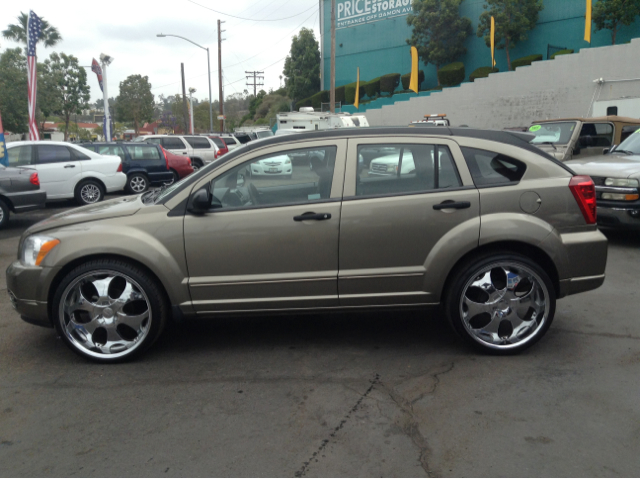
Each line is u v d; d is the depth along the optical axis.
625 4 25.25
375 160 3.97
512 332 3.99
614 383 3.56
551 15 29.55
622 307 5.10
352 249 3.90
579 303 5.24
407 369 3.83
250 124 59.59
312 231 3.88
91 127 93.50
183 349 4.27
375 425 3.09
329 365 3.92
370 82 36.88
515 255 3.88
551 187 3.92
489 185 3.93
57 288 3.90
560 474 2.62
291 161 3.98
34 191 9.79
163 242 3.87
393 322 4.80
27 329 4.79
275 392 3.51
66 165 12.61
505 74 26.88
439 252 3.87
